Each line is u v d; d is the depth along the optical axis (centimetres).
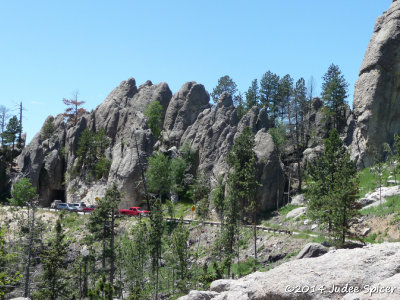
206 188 8531
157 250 5153
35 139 11888
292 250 5303
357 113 8369
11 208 8912
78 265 6091
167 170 9425
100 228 5941
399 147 6212
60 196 12225
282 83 12006
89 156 11362
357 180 4638
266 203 7562
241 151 7825
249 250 5881
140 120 11450
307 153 9150
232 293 1927
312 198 5344
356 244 4391
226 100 11081
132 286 5178
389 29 8256
